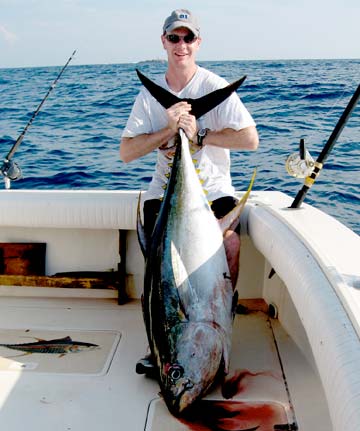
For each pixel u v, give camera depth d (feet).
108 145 35.88
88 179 26.81
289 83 66.74
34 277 10.87
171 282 7.57
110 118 48.55
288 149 30.96
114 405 7.58
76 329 9.87
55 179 26.99
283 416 7.26
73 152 33.78
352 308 5.66
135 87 78.23
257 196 10.80
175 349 7.23
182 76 9.82
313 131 36.01
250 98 53.93
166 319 7.41
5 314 10.48
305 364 8.54
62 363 8.66
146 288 7.91
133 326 10.00
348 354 5.20
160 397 7.76
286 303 9.66
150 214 9.78
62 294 11.27
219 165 9.85
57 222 10.68
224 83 9.90
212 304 7.61
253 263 10.78
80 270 11.27
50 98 67.15
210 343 7.35
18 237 11.26
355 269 6.53
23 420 7.25
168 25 9.46
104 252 11.15
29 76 126.31
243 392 7.81
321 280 6.48
